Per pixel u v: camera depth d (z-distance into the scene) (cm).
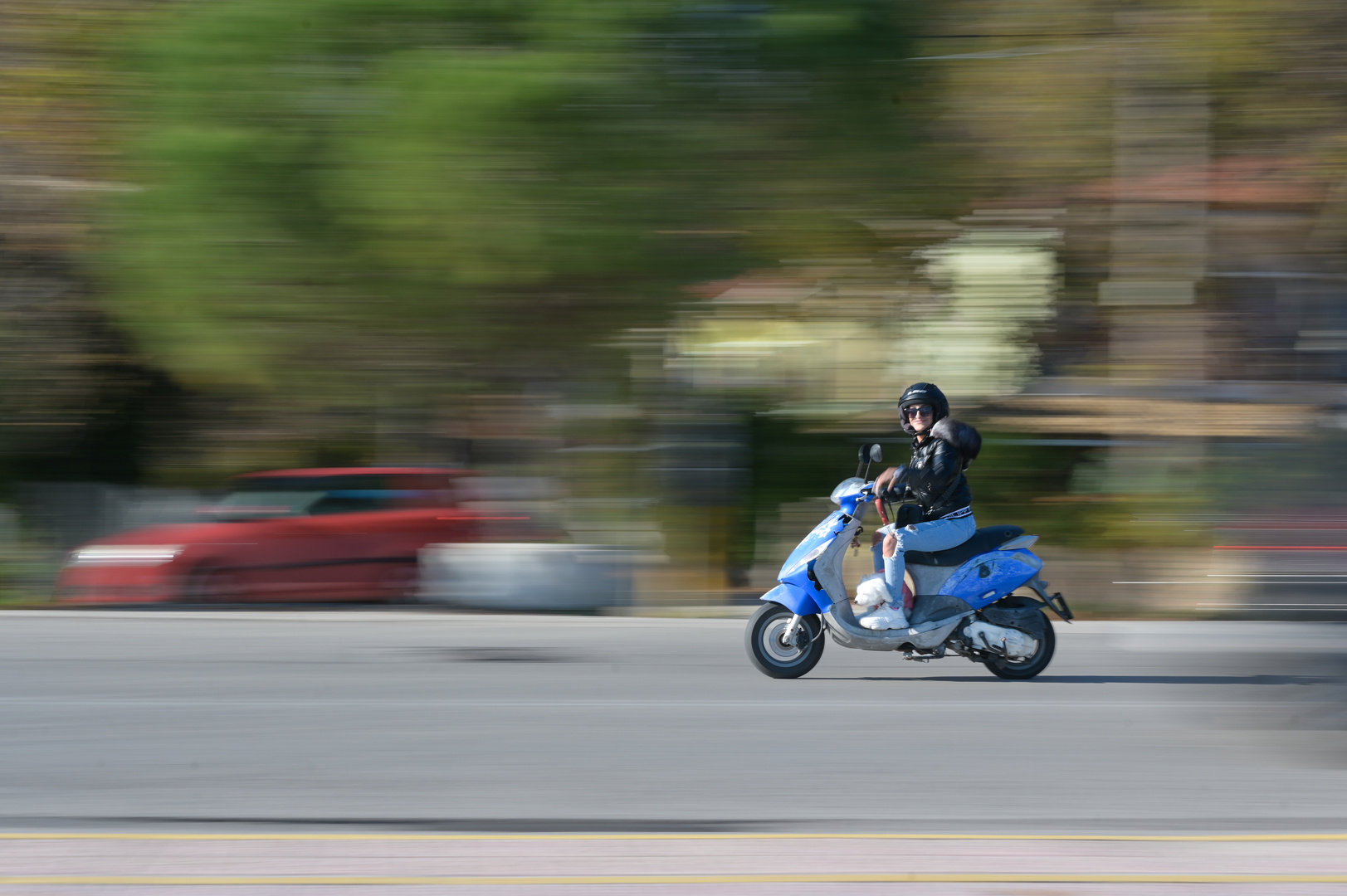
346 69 3456
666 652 2469
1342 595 2748
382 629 2756
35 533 3666
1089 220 4106
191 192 3459
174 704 1975
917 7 3766
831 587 2145
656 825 1374
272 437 4038
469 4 3428
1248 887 1140
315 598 3186
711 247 3594
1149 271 4009
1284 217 4066
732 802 1461
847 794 1498
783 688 2120
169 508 3725
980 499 3566
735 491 3475
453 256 3431
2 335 3991
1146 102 3959
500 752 1688
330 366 3625
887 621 2131
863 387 3891
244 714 1906
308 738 1761
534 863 1205
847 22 3578
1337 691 2097
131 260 3609
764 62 3531
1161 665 2336
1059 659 2417
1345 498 2972
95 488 3747
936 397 2167
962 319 4081
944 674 2241
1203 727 1842
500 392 3712
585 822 1383
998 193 4047
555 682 2166
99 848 1245
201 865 1191
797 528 3512
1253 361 4025
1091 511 3331
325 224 3456
